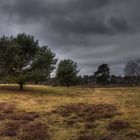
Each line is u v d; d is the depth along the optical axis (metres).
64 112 22.69
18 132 16.83
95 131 16.39
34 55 42.81
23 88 47.62
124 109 23.12
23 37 43.00
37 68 41.62
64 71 60.03
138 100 31.33
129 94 41.88
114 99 33.28
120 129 16.33
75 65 62.44
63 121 19.61
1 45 43.38
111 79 138.00
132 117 19.05
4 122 19.47
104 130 16.44
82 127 17.59
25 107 25.92
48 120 20.14
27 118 20.59
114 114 20.50
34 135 15.95
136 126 16.66
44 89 48.59
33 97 34.81
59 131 17.17
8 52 41.12
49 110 24.12
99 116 20.14
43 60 41.19
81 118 20.14
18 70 41.78
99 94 42.12
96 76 122.06
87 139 14.90
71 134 16.33
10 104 27.59
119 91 49.66
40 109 24.75
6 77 41.06
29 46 42.66
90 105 26.23
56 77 61.78
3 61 41.53
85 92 46.16
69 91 47.47
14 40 43.31
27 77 40.09
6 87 47.53
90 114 21.33
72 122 19.05
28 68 42.16
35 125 18.34
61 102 29.86
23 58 41.47
